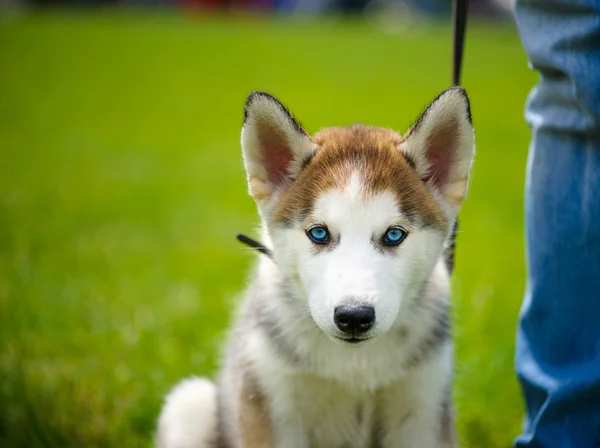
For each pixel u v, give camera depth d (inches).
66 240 55.2
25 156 82.0
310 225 27.5
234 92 120.7
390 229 27.2
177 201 66.0
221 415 31.5
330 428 30.0
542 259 28.5
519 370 29.4
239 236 29.9
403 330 28.5
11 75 129.5
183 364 38.9
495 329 41.7
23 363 37.7
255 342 29.2
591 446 28.3
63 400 36.2
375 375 28.7
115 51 155.4
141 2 281.6
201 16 248.7
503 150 86.1
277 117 28.6
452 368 30.4
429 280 29.2
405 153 28.5
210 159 81.8
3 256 50.1
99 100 113.7
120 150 85.6
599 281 27.8
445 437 29.6
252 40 177.8
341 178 27.7
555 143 27.9
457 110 28.0
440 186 29.0
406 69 143.9
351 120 93.9
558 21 27.0
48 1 256.1
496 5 269.9
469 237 56.6
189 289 46.7
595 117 26.6
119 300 45.3
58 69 136.0
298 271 27.9
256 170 29.1
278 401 28.9
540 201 28.4
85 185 71.2
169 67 141.9
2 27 174.1
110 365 38.8
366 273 26.3
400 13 292.8
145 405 36.2
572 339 28.4
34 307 42.9
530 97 29.1
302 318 28.4
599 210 27.3
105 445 34.5
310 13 289.7
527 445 29.1
